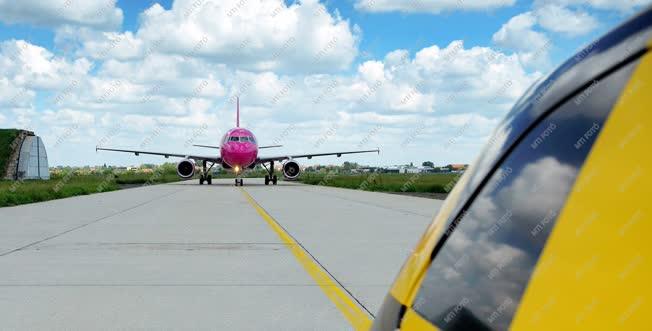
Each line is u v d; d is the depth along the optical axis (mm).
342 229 13703
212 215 17578
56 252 9852
